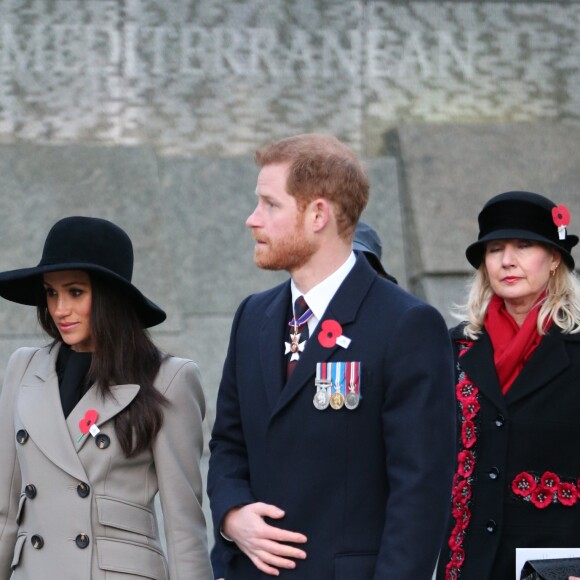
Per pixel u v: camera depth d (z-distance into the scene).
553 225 15.67
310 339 12.58
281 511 12.30
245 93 35.25
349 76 35.91
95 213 32.56
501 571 14.98
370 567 12.05
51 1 34.56
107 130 34.50
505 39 36.72
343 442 12.24
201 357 31.78
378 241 18.27
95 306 13.66
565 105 36.91
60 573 13.16
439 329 12.52
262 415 12.72
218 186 33.84
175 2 35.09
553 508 14.98
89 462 13.48
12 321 31.34
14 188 32.34
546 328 15.54
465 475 15.38
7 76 34.22
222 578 15.19
